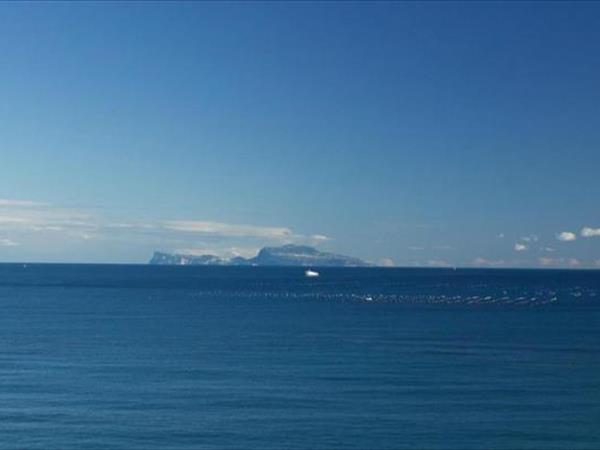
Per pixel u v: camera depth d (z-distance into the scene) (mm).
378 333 102062
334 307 154500
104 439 44594
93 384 61500
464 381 63250
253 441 44406
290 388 59812
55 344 89062
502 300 177375
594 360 75750
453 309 148500
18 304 164625
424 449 43188
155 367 70688
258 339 94500
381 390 59031
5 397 56000
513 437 45531
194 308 151875
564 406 53438
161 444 43750
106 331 104688
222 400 55125
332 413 51062
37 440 44375
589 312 140750
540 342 91438
